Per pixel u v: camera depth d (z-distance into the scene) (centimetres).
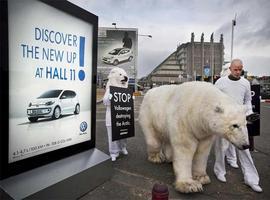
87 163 398
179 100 417
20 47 316
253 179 420
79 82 416
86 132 442
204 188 418
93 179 398
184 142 403
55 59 368
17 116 321
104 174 426
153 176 460
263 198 388
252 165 423
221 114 347
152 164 523
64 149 396
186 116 394
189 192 388
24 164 332
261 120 1194
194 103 389
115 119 517
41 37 343
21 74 321
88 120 445
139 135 809
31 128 340
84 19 412
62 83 383
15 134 320
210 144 422
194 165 433
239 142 339
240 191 410
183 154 407
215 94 379
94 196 377
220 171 452
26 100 330
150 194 390
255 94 512
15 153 321
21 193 292
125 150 588
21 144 328
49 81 361
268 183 442
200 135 394
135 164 521
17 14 309
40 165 355
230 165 528
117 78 545
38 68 343
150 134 516
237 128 342
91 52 435
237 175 477
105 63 3662
